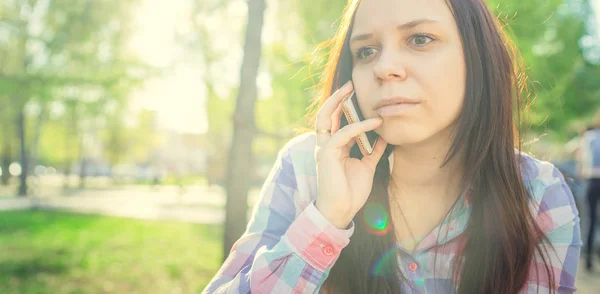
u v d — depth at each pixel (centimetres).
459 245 126
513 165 123
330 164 114
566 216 131
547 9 586
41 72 660
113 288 543
